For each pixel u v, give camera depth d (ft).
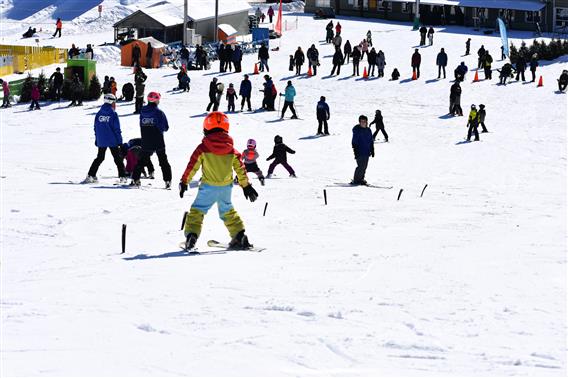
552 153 226.17
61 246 93.30
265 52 375.45
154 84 350.23
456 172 194.90
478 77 362.33
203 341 54.85
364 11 581.12
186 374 47.73
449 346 53.83
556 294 69.67
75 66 317.42
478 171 197.26
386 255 89.81
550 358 51.19
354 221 118.73
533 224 120.06
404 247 96.22
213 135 92.99
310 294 69.31
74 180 152.76
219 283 73.61
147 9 469.57
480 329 58.13
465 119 284.61
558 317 61.62
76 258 86.07
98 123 150.20
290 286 72.69
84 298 67.21
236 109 302.25
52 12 634.02
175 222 112.57
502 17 544.21
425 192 159.63
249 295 68.85
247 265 83.35
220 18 489.67
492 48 441.27
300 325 59.26
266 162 200.75
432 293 69.92
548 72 372.99
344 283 74.23
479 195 157.89
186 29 456.45
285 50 437.58
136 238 99.60
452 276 77.71
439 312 63.10
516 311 63.36
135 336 55.93
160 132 144.87
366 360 50.78
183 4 482.28
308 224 114.83
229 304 65.51
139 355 51.37
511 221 123.44
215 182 92.79
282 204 134.82
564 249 95.04
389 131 263.70
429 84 347.97
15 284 73.10
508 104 309.22
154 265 82.74
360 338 55.62
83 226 107.04
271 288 71.61
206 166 92.63
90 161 183.52
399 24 546.67
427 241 101.30
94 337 55.47
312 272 79.51
